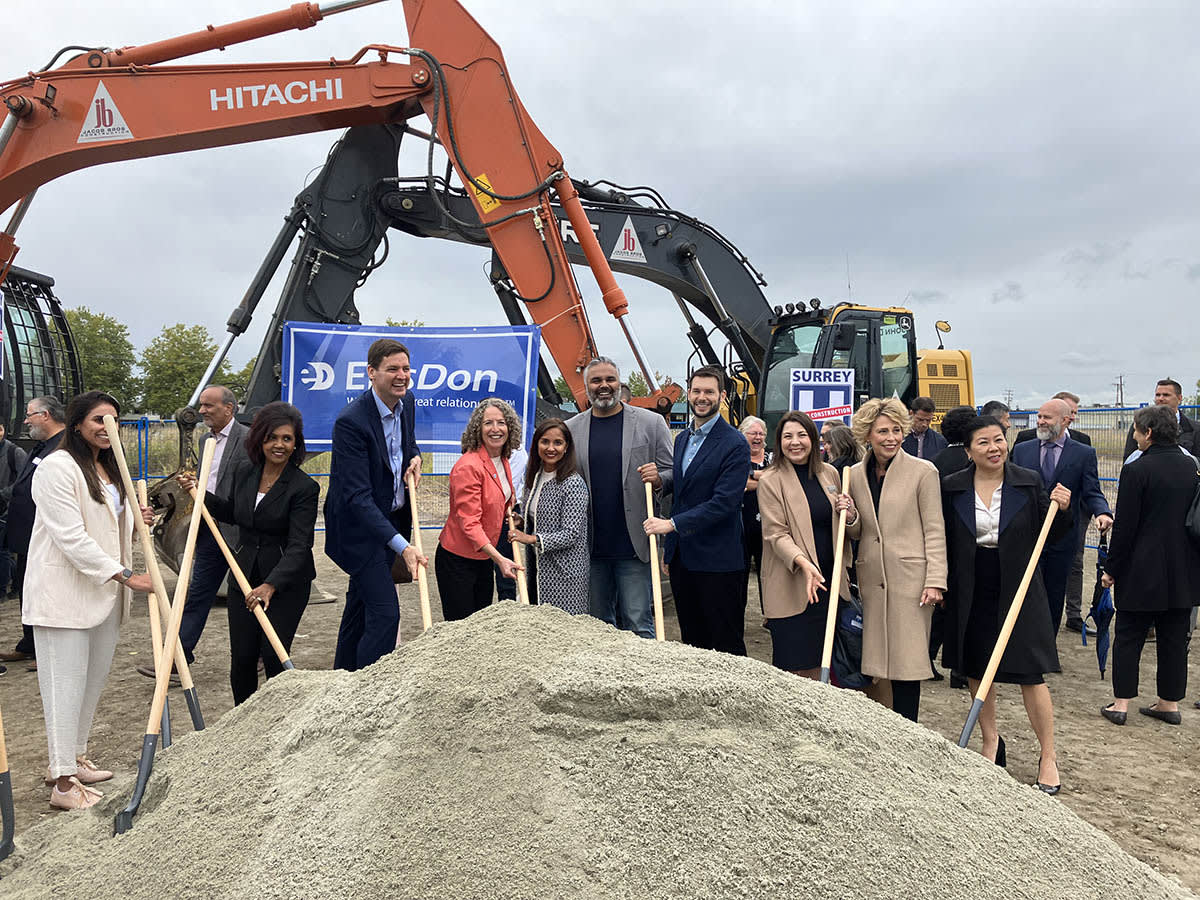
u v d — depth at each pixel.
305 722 2.47
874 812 2.06
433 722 2.19
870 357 8.92
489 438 4.16
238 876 1.94
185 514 6.46
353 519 3.76
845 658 3.70
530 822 1.90
